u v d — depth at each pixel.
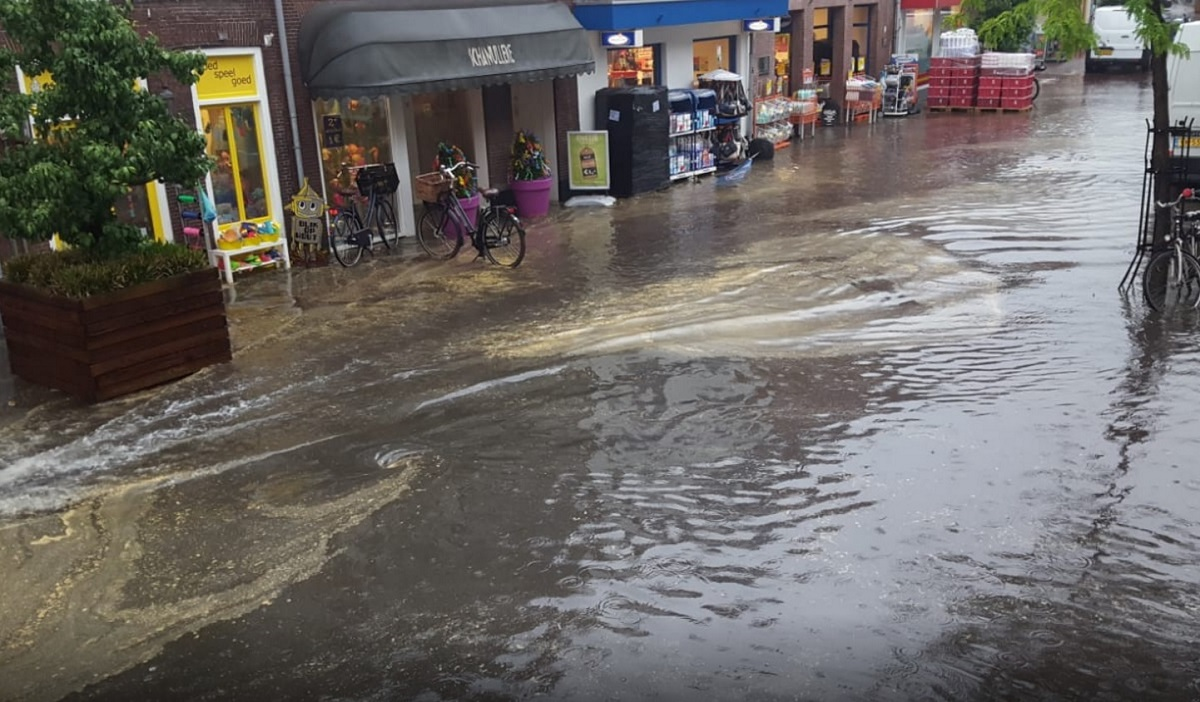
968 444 7.24
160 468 7.37
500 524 6.36
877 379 8.65
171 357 9.16
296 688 4.85
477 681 4.85
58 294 8.59
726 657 4.96
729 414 8.00
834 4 27.70
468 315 11.03
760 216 16.09
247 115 13.13
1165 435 7.27
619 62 19.89
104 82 8.46
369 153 14.72
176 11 12.00
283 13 13.20
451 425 7.98
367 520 6.48
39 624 5.48
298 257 13.46
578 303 11.34
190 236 12.44
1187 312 10.03
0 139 9.97
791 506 6.45
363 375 9.21
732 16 20.92
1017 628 5.12
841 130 26.92
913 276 11.93
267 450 7.62
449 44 14.17
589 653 5.03
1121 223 14.11
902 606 5.33
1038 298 10.76
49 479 7.23
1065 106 29.34
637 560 5.88
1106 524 6.08
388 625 5.33
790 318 10.50
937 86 29.62
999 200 16.22
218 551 6.18
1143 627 5.10
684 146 19.95
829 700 4.62
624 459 7.25
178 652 5.18
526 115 18.22
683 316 10.69
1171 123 14.48
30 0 8.35
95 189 8.37
